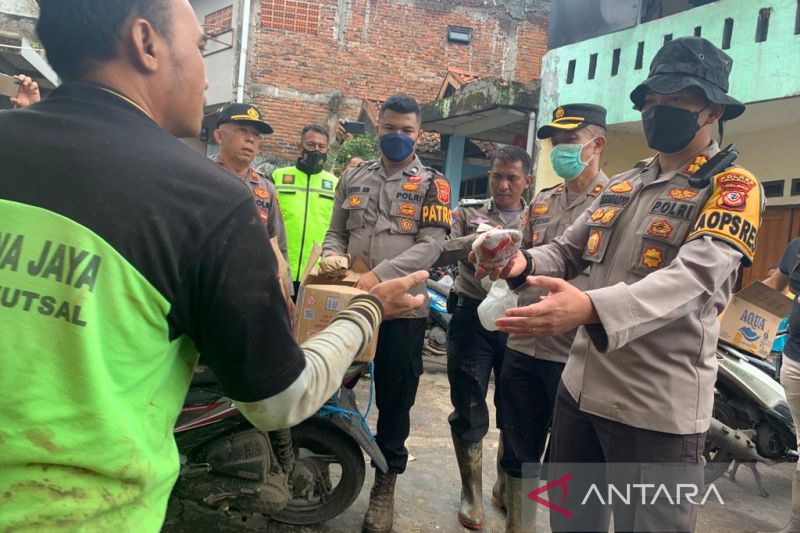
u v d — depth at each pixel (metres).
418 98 11.50
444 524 2.87
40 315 0.86
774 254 6.90
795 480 3.03
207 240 0.92
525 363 2.52
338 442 2.63
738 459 3.50
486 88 7.84
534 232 2.81
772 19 5.50
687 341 1.56
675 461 1.54
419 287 2.65
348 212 2.92
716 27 5.95
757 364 3.78
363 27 11.18
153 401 0.97
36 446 0.85
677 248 1.58
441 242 2.70
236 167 3.38
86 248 0.87
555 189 2.84
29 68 8.07
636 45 6.68
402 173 2.80
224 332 0.94
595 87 7.10
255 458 2.39
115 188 0.89
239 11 10.36
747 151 7.20
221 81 10.62
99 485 0.89
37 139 0.92
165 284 0.90
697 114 1.62
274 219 3.46
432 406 4.66
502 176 3.21
